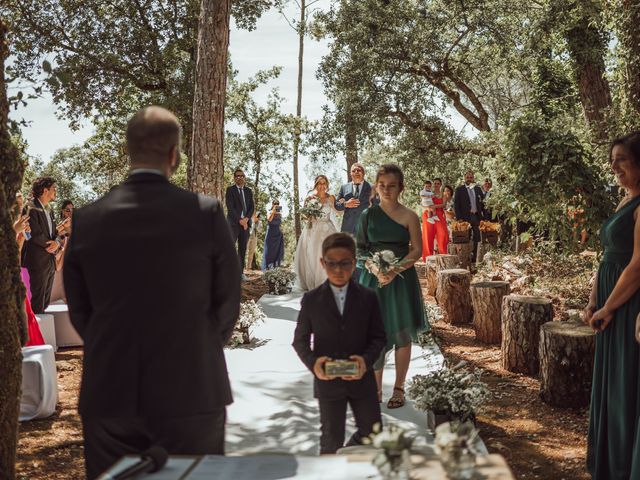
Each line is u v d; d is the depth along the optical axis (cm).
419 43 2283
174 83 2016
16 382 344
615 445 388
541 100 1836
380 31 2325
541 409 583
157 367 221
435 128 2444
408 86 2352
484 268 1238
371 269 523
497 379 680
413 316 541
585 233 856
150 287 225
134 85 2048
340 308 373
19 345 349
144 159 243
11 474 340
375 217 541
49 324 810
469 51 2452
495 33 2209
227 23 1026
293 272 1232
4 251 340
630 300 379
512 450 488
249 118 2503
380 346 373
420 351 761
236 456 186
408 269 541
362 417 378
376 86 2372
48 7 1892
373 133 2397
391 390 609
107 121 2314
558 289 916
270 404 579
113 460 225
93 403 221
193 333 227
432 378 514
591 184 823
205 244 234
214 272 239
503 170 944
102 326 225
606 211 824
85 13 1928
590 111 1402
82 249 230
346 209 1170
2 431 335
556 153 823
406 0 2289
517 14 2206
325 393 374
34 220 814
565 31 1683
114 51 1958
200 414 226
